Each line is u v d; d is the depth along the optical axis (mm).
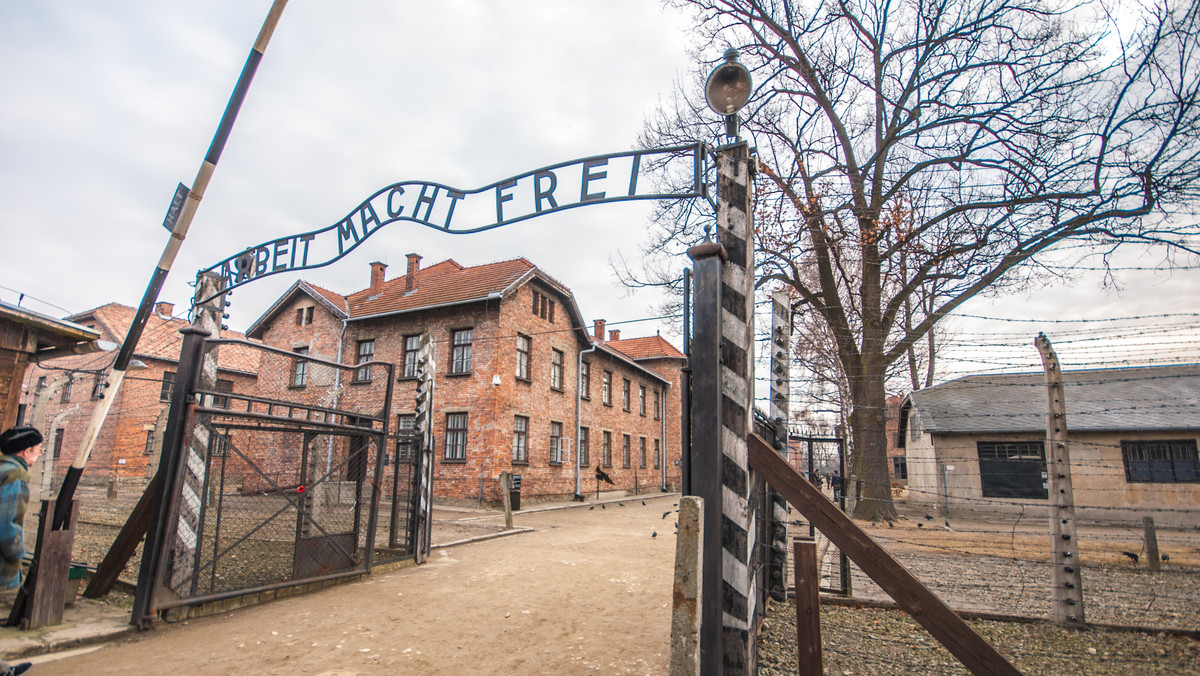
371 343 21641
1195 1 10266
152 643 4469
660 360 34281
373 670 4008
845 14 14438
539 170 4539
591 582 6914
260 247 6414
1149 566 8234
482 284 20344
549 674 3982
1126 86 11680
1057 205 12391
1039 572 7797
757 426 4828
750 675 3295
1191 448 16500
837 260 14367
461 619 5266
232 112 4871
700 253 3449
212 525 8391
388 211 5375
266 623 5070
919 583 2900
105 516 12023
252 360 27531
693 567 2438
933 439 19250
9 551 3904
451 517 14961
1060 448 5148
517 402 19781
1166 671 3898
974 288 13258
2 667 3268
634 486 28406
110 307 25844
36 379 23719
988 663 2770
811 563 2801
